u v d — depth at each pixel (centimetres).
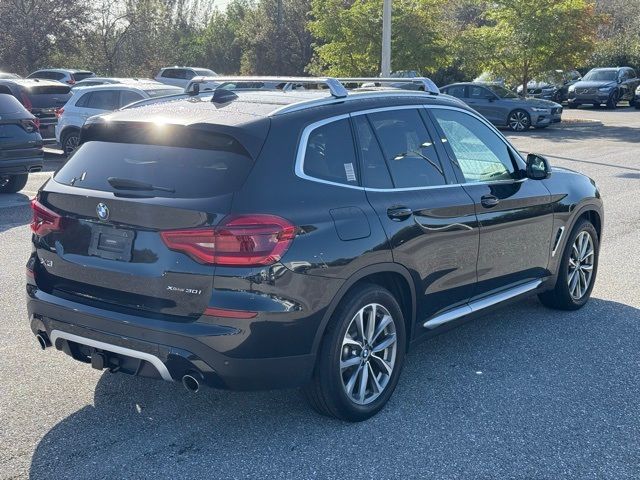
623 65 4203
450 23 3462
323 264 402
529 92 3769
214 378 386
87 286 418
